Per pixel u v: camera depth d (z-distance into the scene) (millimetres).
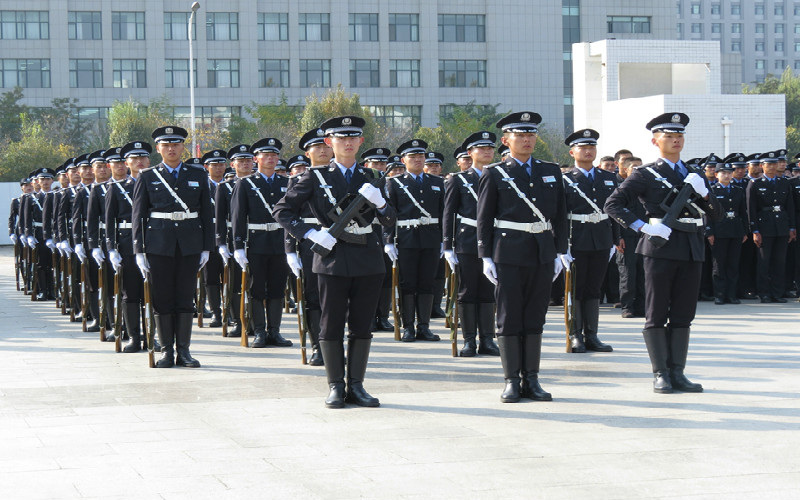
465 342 11469
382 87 73000
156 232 10664
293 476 6355
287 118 60344
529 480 6207
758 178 16828
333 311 8477
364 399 8508
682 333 9000
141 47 69875
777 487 6023
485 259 8719
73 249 15922
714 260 16656
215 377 10086
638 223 8938
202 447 7125
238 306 13617
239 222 12188
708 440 7129
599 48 32875
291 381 9789
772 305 16359
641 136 29906
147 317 11578
